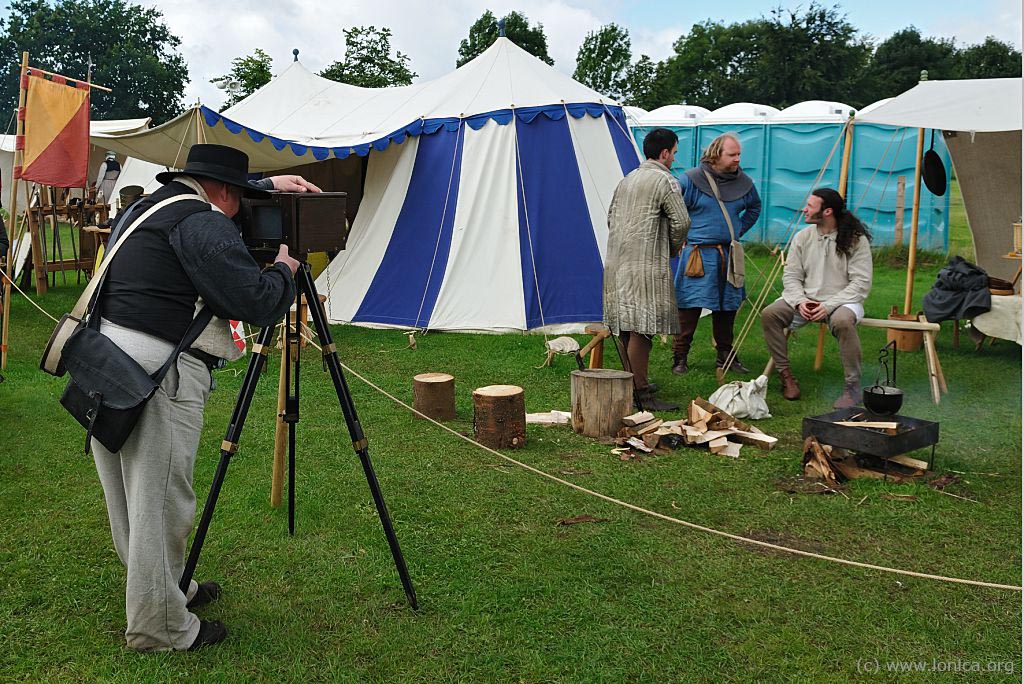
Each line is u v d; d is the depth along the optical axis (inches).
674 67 1808.6
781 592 129.4
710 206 261.4
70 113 285.0
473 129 342.0
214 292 105.4
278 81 432.8
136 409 102.2
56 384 255.1
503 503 164.7
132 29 2020.2
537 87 351.6
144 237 106.6
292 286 114.4
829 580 133.5
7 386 251.8
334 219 120.0
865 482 175.6
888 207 634.8
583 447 201.3
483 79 359.3
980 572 136.6
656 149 234.1
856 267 236.8
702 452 197.8
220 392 247.0
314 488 170.6
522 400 200.1
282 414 155.6
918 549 145.4
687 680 108.0
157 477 106.7
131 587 108.7
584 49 1624.0
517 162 336.5
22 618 121.3
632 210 231.0
